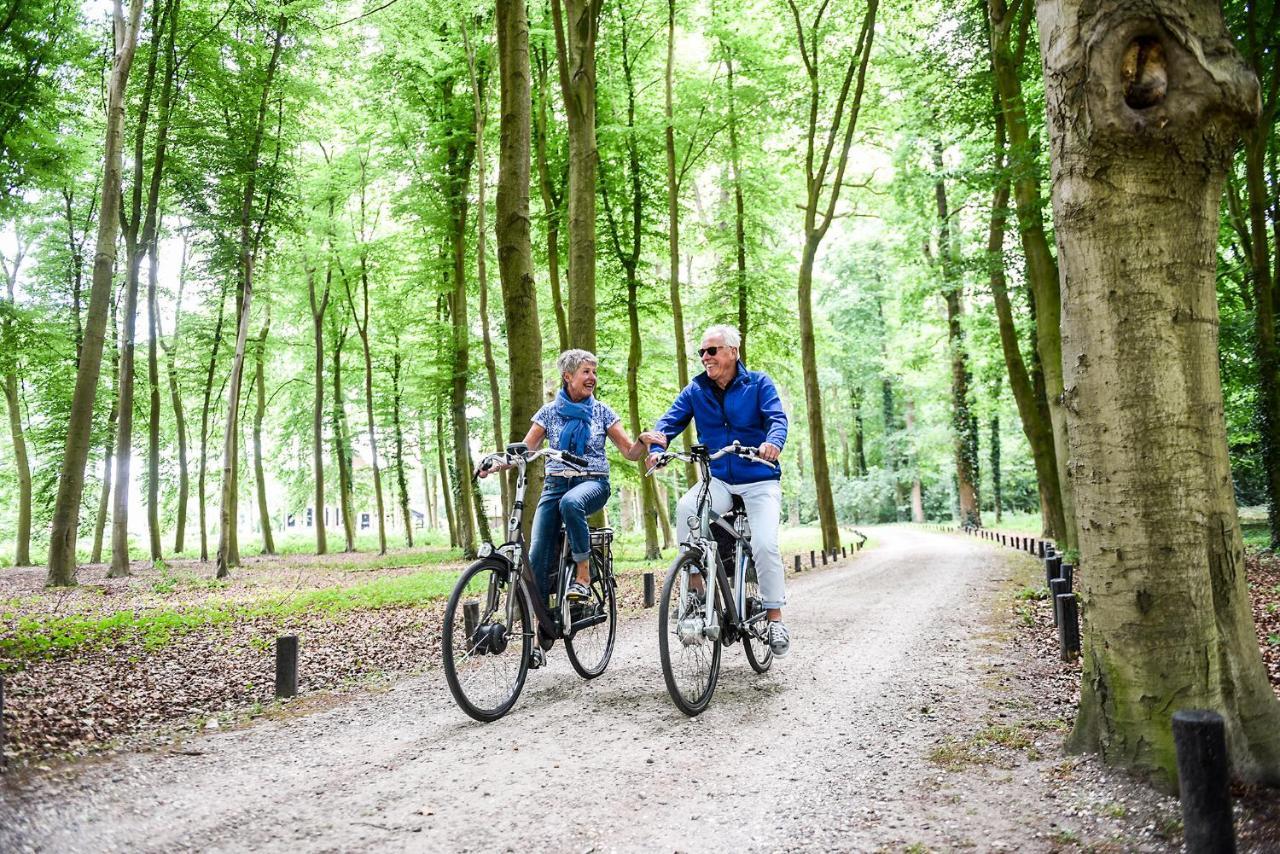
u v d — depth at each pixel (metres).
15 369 22.77
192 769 3.73
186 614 10.38
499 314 26.72
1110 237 3.30
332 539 45.72
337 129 26.09
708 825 3.00
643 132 19.05
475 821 3.05
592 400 5.34
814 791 3.33
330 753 4.00
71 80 17.11
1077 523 3.54
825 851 2.76
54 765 3.66
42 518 29.19
